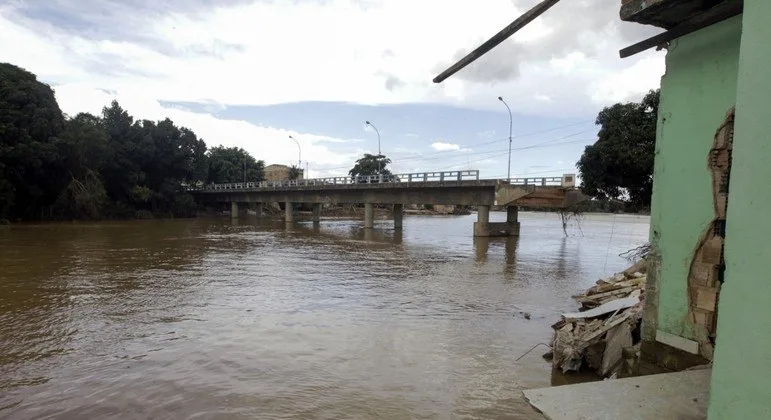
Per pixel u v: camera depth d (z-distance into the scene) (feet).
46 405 22.97
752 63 9.11
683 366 17.28
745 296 9.11
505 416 22.27
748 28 9.21
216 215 265.95
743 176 9.23
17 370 27.48
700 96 16.66
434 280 60.75
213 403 23.35
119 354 30.35
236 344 32.58
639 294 33.32
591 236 146.61
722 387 9.55
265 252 91.81
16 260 72.54
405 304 46.06
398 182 142.41
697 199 16.83
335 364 29.01
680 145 17.48
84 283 54.80
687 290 17.25
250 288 53.42
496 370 28.14
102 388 24.98
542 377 27.02
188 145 239.30
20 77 155.22
